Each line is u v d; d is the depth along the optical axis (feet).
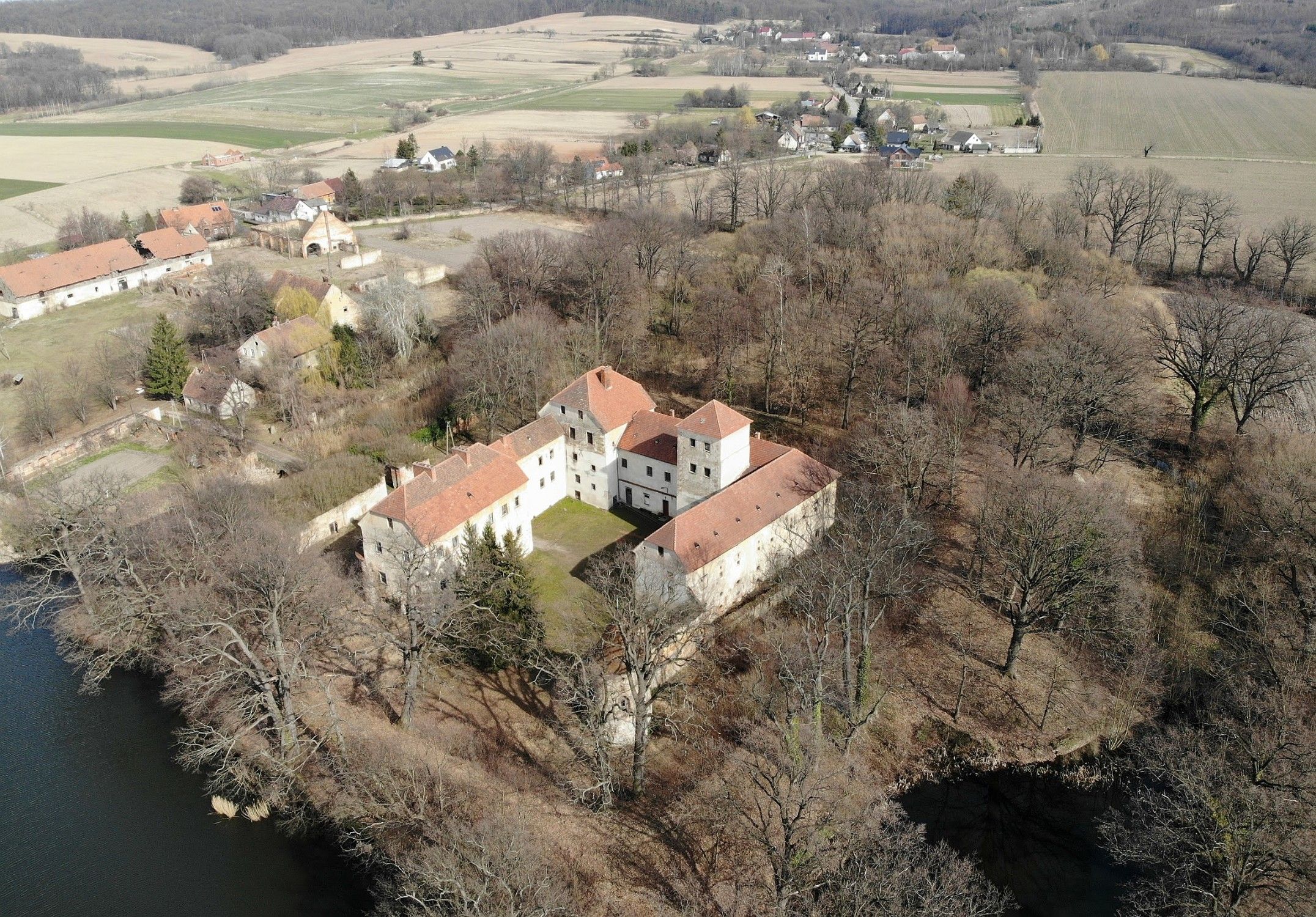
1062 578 240.94
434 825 202.08
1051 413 297.33
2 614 291.79
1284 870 172.76
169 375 412.36
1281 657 227.20
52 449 371.97
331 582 257.75
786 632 255.70
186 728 245.45
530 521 304.50
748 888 199.31
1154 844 187.21
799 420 368.48
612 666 237.25
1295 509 253.65
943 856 183.42
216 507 282.77
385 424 373.20
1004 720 242.99
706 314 419.13
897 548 259.80
